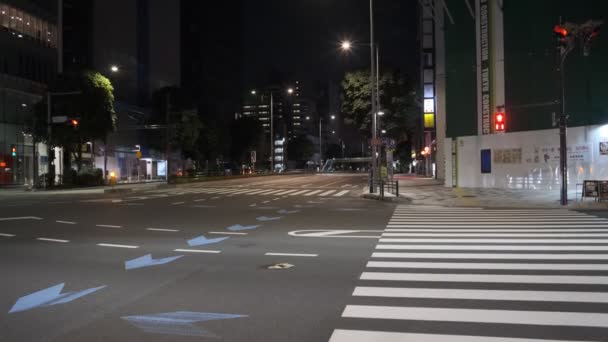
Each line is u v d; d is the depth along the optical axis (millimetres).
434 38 50719
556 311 5102
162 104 56000
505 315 4980
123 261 8250
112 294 6035
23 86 43000
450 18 31828
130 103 64938
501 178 29078
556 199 21109
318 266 7633
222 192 31750
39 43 46312
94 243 10328
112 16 62125
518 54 28016
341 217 15516
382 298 5699
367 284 6398
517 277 6723
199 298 5781
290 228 12703
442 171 45438
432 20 50750
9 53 42250
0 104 40062
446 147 32281
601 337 4312
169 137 51469
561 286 6191
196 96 71312
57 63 48906
